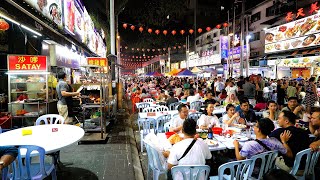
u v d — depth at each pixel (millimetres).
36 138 4082
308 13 19906
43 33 6895
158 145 4172
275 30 19625
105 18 19281
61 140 3945
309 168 3855
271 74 22094
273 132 4273
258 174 3525
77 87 9984
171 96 11461
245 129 5324
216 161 5020
